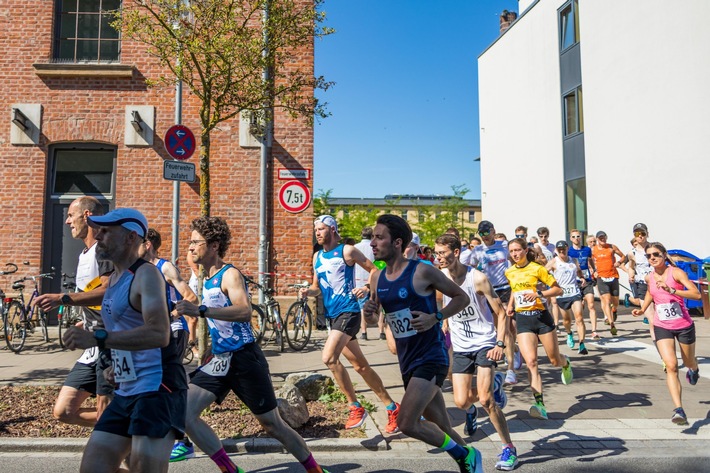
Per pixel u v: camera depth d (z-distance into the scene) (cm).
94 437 273
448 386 750
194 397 373
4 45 1134
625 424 580
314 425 556
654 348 1027
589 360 925
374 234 374
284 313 1139
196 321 912
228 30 667
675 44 1600
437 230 4428
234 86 693
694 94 1541
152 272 274
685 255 1373
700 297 588
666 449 508
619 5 1827
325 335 1145
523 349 614
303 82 756
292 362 889
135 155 1135
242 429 535
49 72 1118
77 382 404
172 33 661
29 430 528
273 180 1159
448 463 475
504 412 626
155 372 277
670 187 1627
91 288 401
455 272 483
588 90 1997
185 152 730
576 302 980
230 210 1148
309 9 714
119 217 276
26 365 837
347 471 455
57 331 1111
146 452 266
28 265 1101
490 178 2834
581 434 548
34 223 1109
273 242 1155
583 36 2027
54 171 1141
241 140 1152
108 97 1138
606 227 1908
